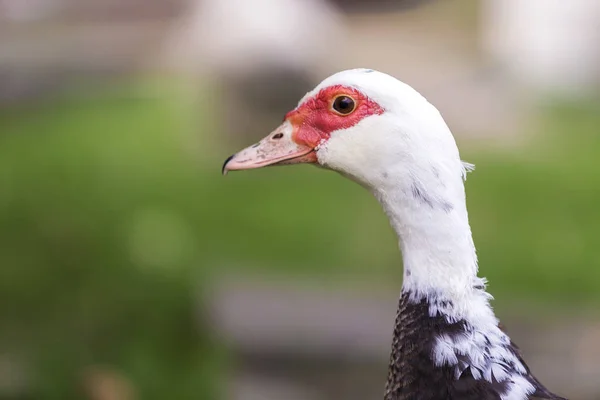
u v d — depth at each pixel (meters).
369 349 8.03
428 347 3.58
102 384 6.39
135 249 7.30
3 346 6.69
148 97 15.71
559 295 8.93
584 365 7.77
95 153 12.54
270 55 13.49
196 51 16.22
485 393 3.48
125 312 6.82
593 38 16.11
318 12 15.43
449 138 3.59
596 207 11.01
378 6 21.53
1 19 19.22
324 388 7.73
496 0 17.41
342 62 15.93
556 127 14.26
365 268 9.62
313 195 11.88
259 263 9.60
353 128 3.73
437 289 3.60
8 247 7.45
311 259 9.88
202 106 14.34
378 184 3.70
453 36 18.75
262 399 7.43
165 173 11.93
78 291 7.00
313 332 8.19
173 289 6.89
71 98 15.95
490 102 14.93
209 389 6.70
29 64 16.61
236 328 8.20
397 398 3.67
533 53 16.44
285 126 4.00
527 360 7.88
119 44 18.41
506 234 10.36
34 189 9.35
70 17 19.84
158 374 6.61
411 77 15.85
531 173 12.24
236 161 4.02
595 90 15.88
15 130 13.97
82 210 8.40
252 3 13.89
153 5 20.05
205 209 10.93
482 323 3.59
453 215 3.58
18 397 6.41
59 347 6.63
